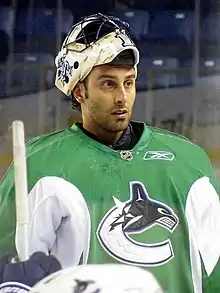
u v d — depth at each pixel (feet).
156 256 1.80
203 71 11.97
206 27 12.14
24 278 1.61
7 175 1.96
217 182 2.06
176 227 1.86
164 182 1.91
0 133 10.05
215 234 1.92
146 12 12.13
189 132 11.57
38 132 10.48
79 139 1.98
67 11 11.71
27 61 11.40
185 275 1.82
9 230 1.84
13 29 11.54
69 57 2.01
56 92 10.69
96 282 1.53
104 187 1.88
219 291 1.90
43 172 1.90
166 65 12.09
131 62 1.95
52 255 1.73
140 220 1.83
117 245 1.79
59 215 1.84
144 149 1.99
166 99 11.68
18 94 11.02
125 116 1.97
